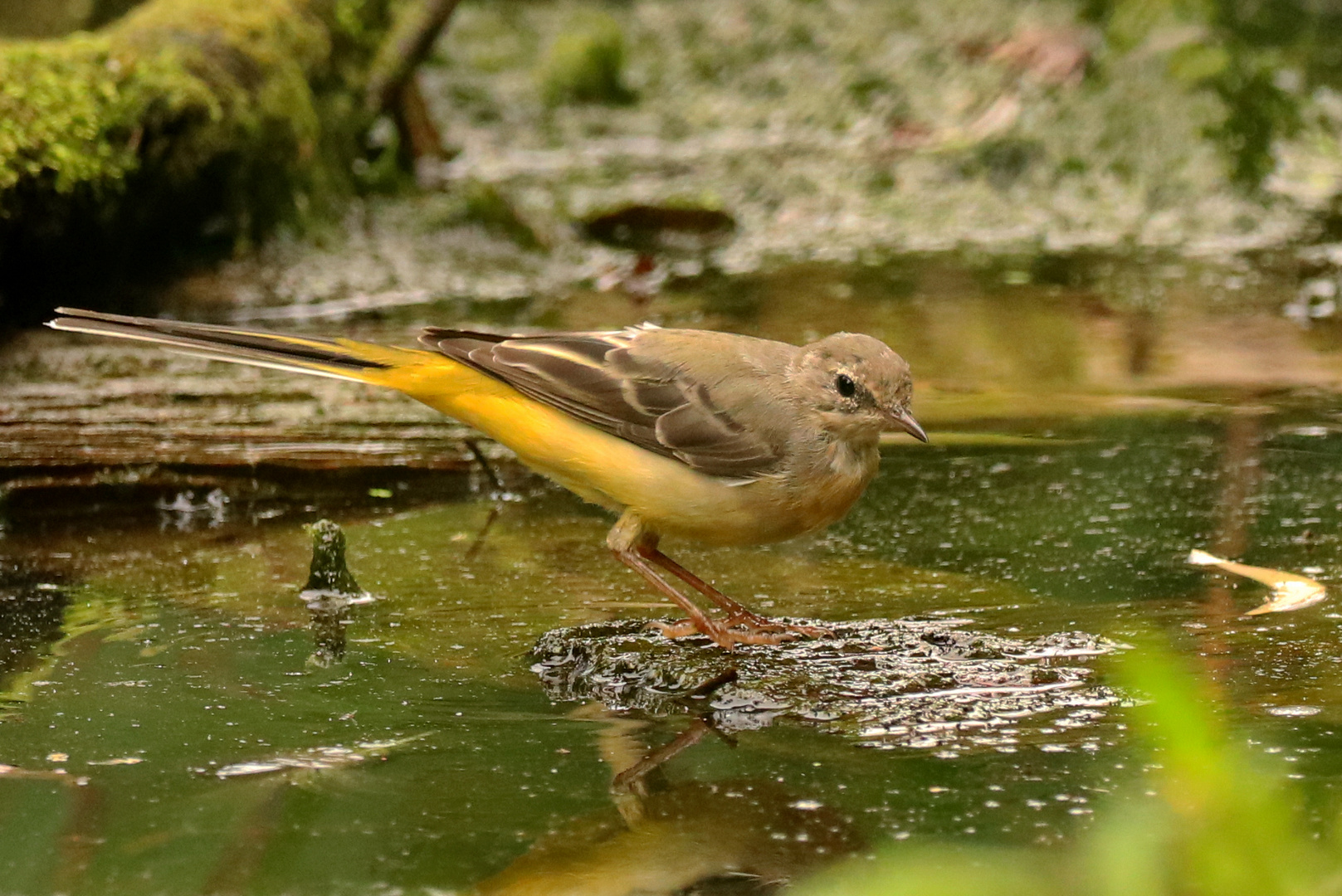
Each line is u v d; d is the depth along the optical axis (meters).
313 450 12.21
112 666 8.16
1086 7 24.28
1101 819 6.16
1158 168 21.55
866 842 6.03
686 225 19.80
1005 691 7.73
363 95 19.92
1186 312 16.50
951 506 11.16
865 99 24.69
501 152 23.19
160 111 15.95
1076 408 13.47
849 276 18.17
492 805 6.41
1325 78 22.28
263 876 5.78
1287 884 4.23
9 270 15.08
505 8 28.06
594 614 9.09
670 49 26.97
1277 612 8.82
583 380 8.98
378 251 18.55
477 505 11.31
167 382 14.18
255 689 7.83
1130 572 9.66
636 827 6.18
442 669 8.18
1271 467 11.81
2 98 14.68
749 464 8.85
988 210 21.03
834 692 7.74
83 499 11.16
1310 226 20.12
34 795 6.50
